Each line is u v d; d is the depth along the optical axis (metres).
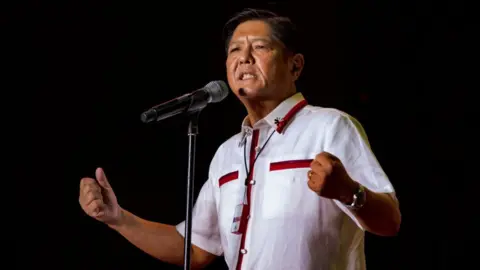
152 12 17.55
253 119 9.37
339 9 17.11
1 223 16.52
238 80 9.05
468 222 15.82
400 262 15.95
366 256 16.05
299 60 9.40
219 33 17.56
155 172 16.95
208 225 10.12
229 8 17.59
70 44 17.30
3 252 16.44
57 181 16.81
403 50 16.70
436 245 15.88
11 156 16.75
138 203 16.84
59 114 17.05
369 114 16.70
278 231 8.37
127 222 9.80
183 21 17.64
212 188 9.92
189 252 7.99
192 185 8.16
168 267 16.48
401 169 16.34
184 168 16.80
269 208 8.52
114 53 17.44
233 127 16.91
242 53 9.04
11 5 17.09
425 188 16.17
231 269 8.86
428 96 16.47
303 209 8.36
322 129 8.62
